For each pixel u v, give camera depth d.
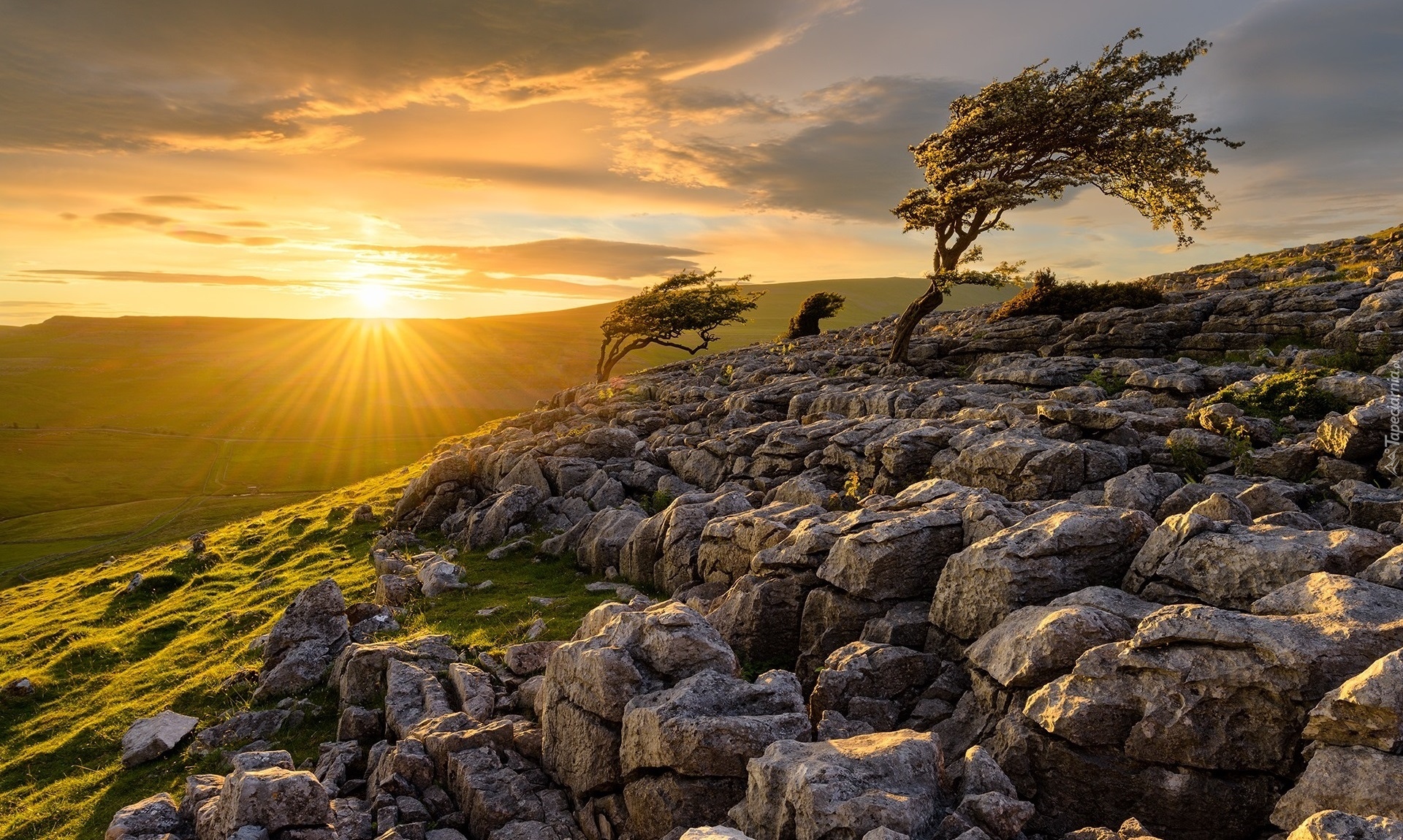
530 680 17.31
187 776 16.86
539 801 13.50
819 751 10.51
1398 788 8.15
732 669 13.61
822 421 32.34
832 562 16.97
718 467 32.22
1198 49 39.72
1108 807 10.63
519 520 32.78
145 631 28.73
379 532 37.44
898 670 14.27
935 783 10.16
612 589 24.78
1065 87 41.81
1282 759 9.60
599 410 48.97
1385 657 8.88
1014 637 12.55
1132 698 10.59
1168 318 41.78
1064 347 43.25
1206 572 12.63
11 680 25.97
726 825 10.67
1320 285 39.88
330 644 21.58
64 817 16.22
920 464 25.03
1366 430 19.09
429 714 16.56
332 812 11.90
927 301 47.06
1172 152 40.28
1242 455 21.41
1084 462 21.20
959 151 44.34
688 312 85.62
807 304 86.88
